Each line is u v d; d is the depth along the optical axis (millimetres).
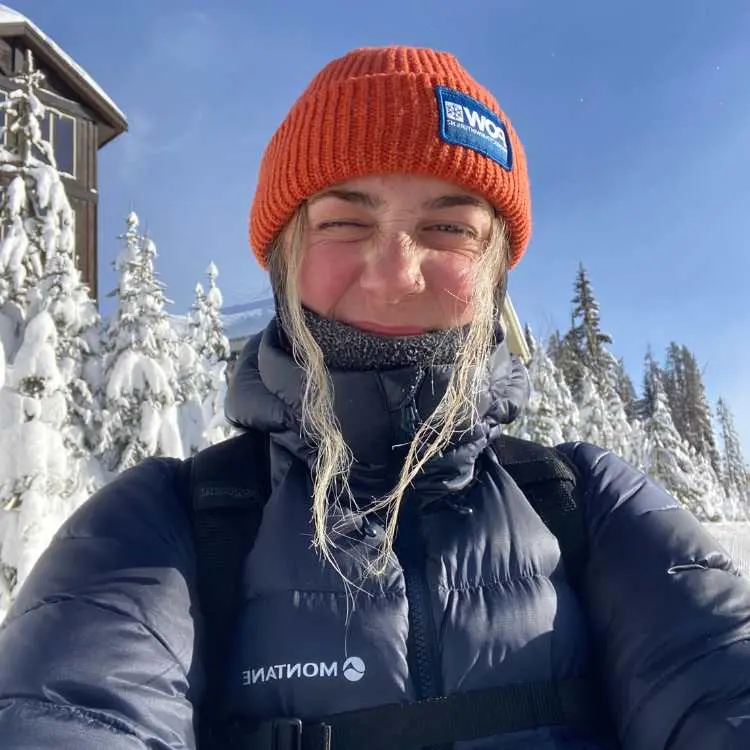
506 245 668
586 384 12531
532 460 620
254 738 474
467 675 492
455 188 596
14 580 3020
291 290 609
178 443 4602
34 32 7852
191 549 539
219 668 512
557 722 494
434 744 468
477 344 587
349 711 476
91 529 521
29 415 3252
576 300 17422
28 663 444
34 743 400
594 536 583
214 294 9102
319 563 517
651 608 524
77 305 4527
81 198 8320
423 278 580
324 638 491
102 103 8531
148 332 4773
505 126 648
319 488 530
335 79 621
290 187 614
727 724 459
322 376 570
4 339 4066
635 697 504
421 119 586
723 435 27359
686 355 27031
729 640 497
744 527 9625
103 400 4543
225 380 6570
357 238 590
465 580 523
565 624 531
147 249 5012
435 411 555
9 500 3123
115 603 478
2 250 4387
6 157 4777
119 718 427
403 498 561
